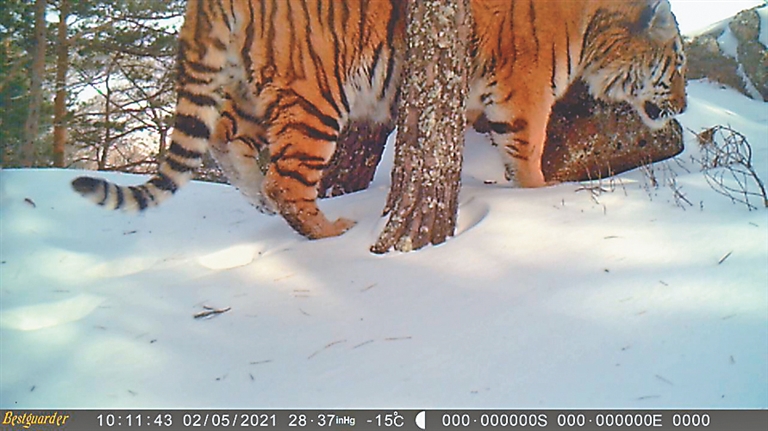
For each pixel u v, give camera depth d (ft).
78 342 9.69
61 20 48.06
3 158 49.80
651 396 6.89
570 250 10.43
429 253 11.39
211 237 15.84
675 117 18.98
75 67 50.49
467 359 7.99
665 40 17.35
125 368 8.82
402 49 14.65
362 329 9.14
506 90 15.93
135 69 52.06
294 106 14.30
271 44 14.10
